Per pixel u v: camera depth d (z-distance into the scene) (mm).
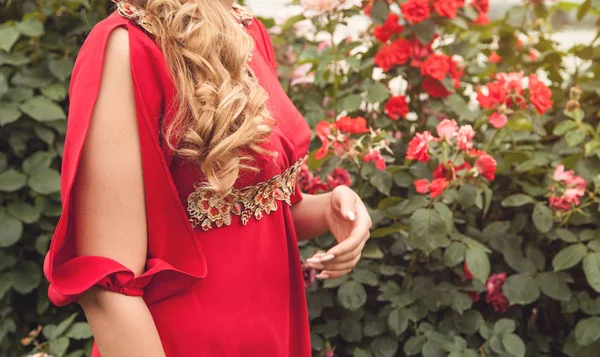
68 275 906
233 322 1090
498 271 2135
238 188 1089
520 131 2312
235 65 1017
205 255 1074
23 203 2242
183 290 1049
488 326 2049
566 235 2012
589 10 2424
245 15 1300
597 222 2047
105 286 905
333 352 2145
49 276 897
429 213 1879
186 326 1043
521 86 2027
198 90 960
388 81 2344
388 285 2084
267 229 1168
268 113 1051
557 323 2184
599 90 2229
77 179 914
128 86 927
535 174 2223
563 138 2238
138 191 940
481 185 1965
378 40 2367
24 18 2262
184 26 985
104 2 2186
